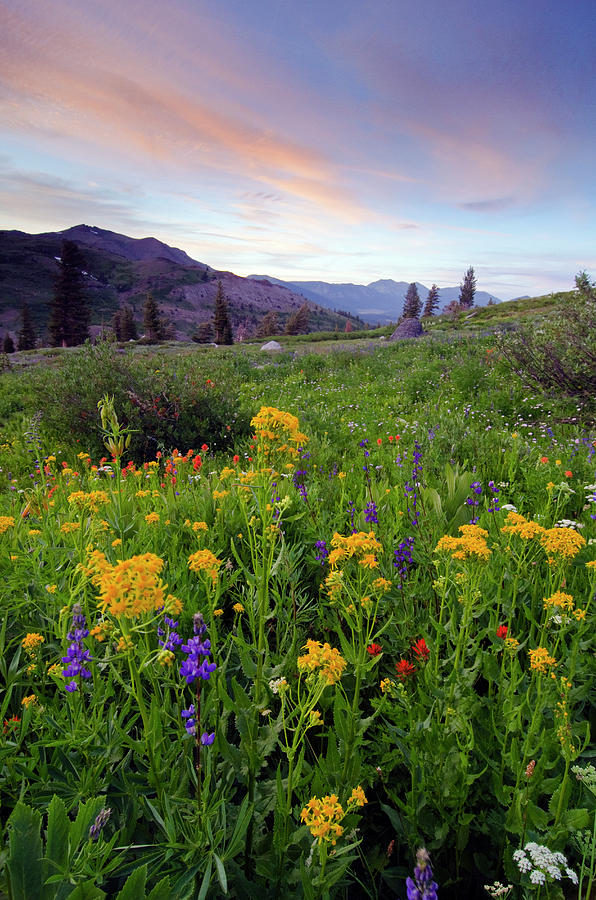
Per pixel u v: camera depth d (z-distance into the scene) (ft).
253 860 5.92
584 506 16.03
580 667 8.06
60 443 32.37
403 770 7.55
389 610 10.22
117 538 11.43
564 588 10.21
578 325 37.17
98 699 6.79
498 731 7.34
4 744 6.25
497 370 45.03
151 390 33.12
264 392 54.08
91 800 4.75
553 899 5.42
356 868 6.63
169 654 5.57
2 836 5.28
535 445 25.39
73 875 4.54
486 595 9.64
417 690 7.89
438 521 13.38
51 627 8.91
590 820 5.85
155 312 334.03
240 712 6.45
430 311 424.05
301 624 10.37
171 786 6.12
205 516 13.38
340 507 15.28
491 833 6.46
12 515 14.06
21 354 170.91
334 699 7.42
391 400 44.06
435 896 3.17
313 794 6.11
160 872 5.22
